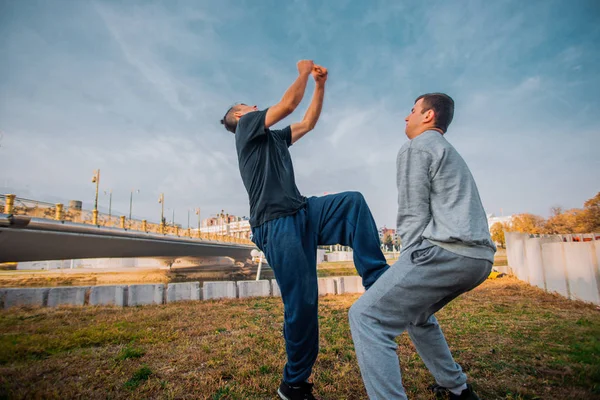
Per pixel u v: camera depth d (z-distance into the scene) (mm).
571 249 7516
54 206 13938
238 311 7121
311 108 2314
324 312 6824
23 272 31281
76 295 8375
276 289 10039
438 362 1987
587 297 6859
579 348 3482
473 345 3787
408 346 3775
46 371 3012
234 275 31984
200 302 8852
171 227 23500
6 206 11789
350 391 2434
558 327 4766
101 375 2861
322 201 2070
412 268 1545
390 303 1563
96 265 43500
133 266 43375
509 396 2281
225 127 2396
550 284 8586
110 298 8430
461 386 2031
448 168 1586
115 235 17000
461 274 1492
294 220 1926
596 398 2256
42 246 14328
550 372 2799
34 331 4949
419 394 2291
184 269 37344
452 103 1842
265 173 1921
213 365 3137
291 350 1942
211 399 2328
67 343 4094
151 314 6723
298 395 2002
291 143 2303
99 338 4375
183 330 5082
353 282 10953
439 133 1745
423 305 1585
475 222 1517
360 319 1574
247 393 2416
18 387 2570
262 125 1885
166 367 3111
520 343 3859
